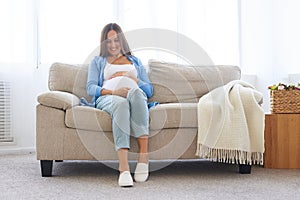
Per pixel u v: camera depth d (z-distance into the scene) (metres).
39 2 3.72
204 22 4.21
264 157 2.87
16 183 2.34
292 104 2.89
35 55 3.72
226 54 4.29
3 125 3.63
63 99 2.47
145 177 2.39
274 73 4.16
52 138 2.47
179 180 2.42
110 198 2.00
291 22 4.04
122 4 3.98
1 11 3.59
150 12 4.05
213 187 2.23
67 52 3.80
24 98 3.71
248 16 4.34
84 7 3.85
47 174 2.53
